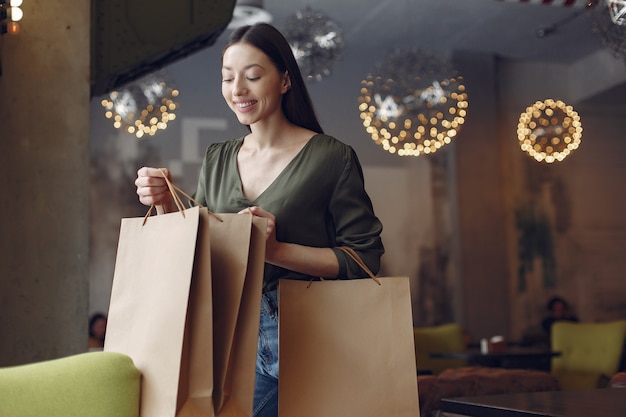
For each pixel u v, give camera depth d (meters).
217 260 1.55
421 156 9.83
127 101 7.45
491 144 9.98
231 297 1.53
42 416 1.41
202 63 9.20
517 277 10.05
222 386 1.50
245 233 1.54
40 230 3.41
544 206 10.23
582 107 10.55
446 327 7.42
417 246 9.71
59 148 3.48
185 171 8.99
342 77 9.70
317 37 7.04
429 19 8.89
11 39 3.46
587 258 10.28
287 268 1.75
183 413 1.45
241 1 6.98
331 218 1.91
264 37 1.83
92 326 8.09
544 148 10.30
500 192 10.01
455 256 9.80
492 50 9.99
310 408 1.63
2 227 3.37
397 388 1.65
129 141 8.83
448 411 2.17
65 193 3.46
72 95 3.52
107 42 4.11
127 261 1.62
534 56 10.22
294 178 1.85
